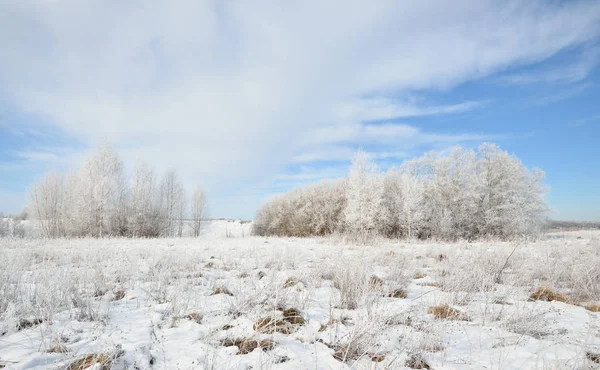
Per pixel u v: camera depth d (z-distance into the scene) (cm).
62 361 296
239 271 779
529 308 437
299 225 3622
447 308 438
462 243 1694
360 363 296
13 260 746
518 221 2534
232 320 405
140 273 739
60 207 3072
